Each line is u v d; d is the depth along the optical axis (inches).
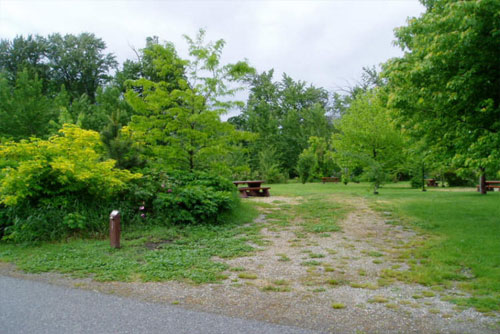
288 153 1600.6
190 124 437.4
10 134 743.1
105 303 149.3
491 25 256.1
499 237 273.7
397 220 367.6
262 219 382.9
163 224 317.4
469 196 573.6
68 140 319.0
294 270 205.0
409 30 305.3
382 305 150.3
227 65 439.2
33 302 149.6
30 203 282.5
